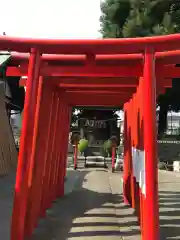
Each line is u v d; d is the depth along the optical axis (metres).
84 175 6.96
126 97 4.04
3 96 6.68
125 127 4.51
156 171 2.24
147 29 9.55
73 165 8.70
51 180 3.87
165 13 9.43
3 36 2.32
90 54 2.49
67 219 3.29
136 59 2.52
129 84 3.12
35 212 2.90
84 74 2.66
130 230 2.95
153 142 2.26
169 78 3.05
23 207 2.26
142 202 2.52
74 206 3.92
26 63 2.78
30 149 2.31
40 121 2.89
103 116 11.80
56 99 3.51
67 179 6.30
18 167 2.27
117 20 10.59
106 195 4.78
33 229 2.82
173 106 11.48
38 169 2.85
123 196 4.59
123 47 2.30
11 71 2.84
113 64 2.62
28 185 2.54
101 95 3.92
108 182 6.11
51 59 2.58
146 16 9.62
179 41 2.22
